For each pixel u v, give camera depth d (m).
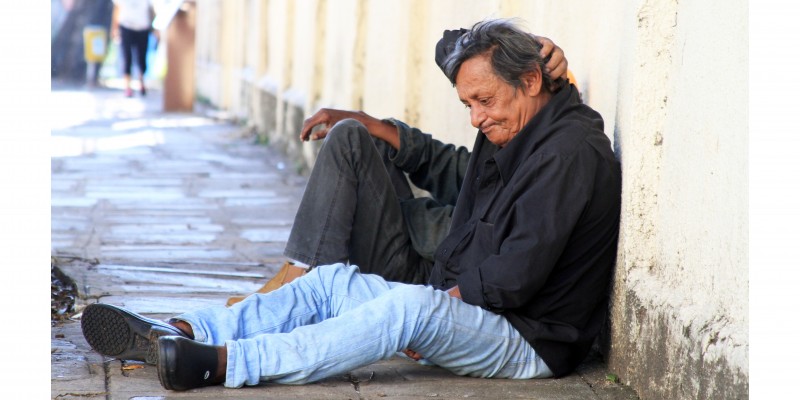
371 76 14.43
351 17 15.30
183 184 15.91
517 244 5.82
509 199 5.97
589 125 6.08
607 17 6.88
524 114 6.18
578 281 6.14
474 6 10.07
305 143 18.05
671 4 5.95
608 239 6.22
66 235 11.20
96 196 14.27
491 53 6.05
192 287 8.76
